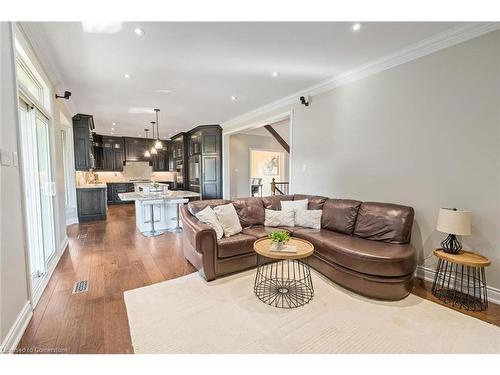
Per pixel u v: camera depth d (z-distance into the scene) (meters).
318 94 3.87
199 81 3.62
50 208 3.10
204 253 2.55
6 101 1.63
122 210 7.48
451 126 2.44
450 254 2.24
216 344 1.64
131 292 2.33
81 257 3.29
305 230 3.27
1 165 1.53
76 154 5.57
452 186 2.46
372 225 2.81
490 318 1.95
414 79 2.71
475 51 2.26
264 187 9.65
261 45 2.60
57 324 1.82
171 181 9.54
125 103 4.72
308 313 2.01
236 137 7.34
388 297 2.21
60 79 3.39
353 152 3.41
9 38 1.74
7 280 1.57
